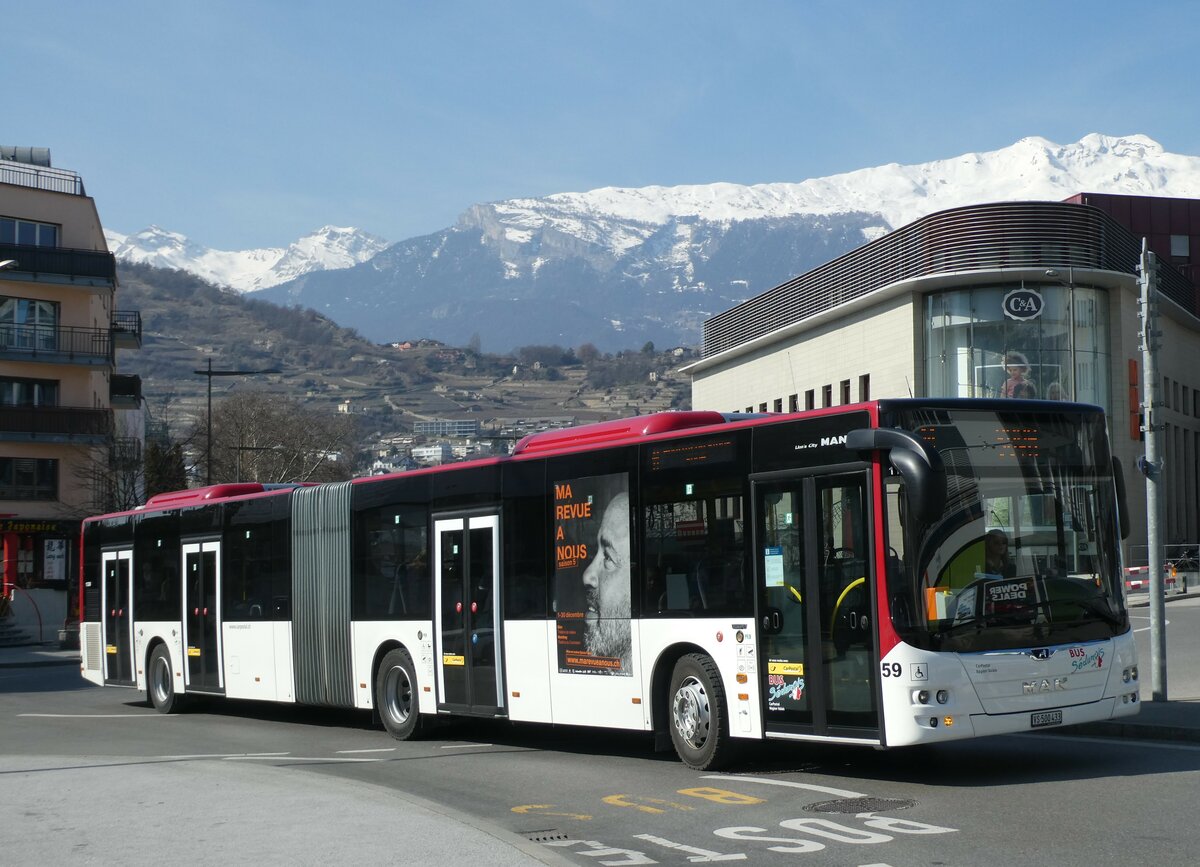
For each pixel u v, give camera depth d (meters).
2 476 59.31
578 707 15.09
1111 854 8.85
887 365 61.97
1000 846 9.26
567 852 9.68
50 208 61.78
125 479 60.66
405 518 18.22
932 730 11.59
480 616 16.61
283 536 20.94
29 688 32.06
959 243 57.72
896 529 11.86
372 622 18.77
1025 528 12.35
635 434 14.59
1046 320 57.31
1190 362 75.25
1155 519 17.28
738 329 82.25
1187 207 86.44
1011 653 11.93
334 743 17.89
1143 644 27.95
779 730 12.73
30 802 12.38
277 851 9.71
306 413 114.25
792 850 9.48
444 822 10.65
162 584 24.23
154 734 19.73
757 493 13.09
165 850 9.91
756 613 12.99
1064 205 57.16
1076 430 12.84
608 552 14.75
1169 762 12.69
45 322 61.34
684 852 9.55
